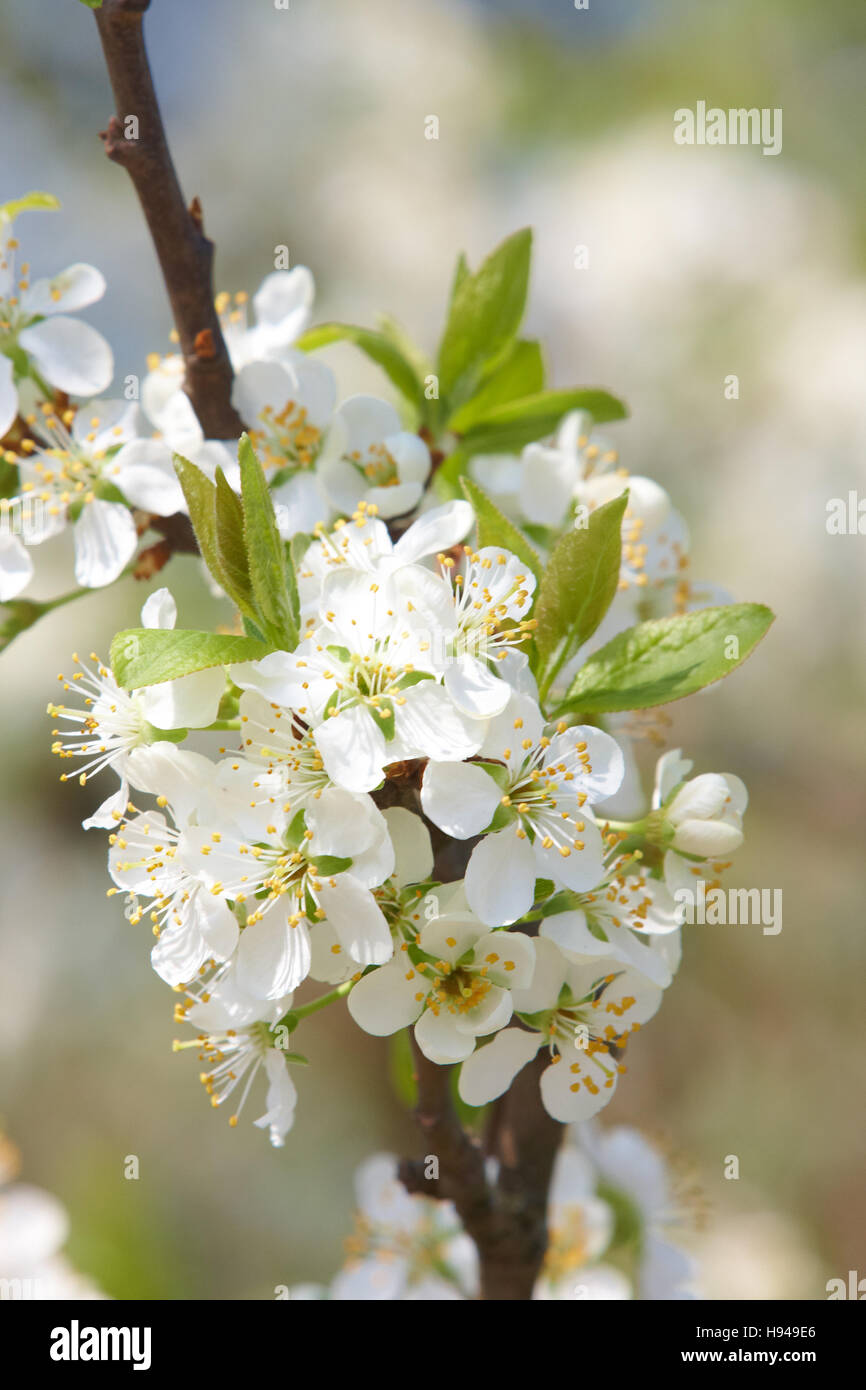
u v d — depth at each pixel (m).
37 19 1.12
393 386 0.43
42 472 0.40
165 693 0.36
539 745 0.35
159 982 1.07
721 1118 1.10
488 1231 0.39
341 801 0.35
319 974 0.35
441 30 1.21
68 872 1.10
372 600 0.35
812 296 1.05
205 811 0.35
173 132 1.16
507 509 0.41
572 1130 0.45
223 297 0.42
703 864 0.37
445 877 0.38
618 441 1.06
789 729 1.09
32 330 0.40
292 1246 0.98
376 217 1.11
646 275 1.05
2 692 1.03
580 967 0.36
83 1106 1.02
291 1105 0.36
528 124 1.18
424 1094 0.38
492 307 0.42
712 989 1.16
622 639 0.37
